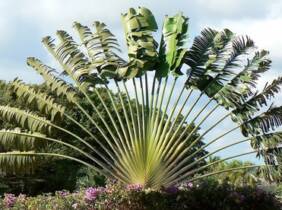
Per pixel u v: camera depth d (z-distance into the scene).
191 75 17.06
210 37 17.23
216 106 16.92
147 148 16.56
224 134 16.86
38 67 17.83
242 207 17.03
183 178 16.67
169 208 16.22
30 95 17.38
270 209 17.52
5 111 17.19
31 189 32.62
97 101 32.19
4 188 31.55
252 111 16.69
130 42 17.06
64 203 16.22
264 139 16.64
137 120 16.80
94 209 15.96
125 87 17.09
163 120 16.67
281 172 16.44
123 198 16.00
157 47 17.12
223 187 17.23
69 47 17.66
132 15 17.22
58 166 32.66
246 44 16.92
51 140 16.94
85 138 32.09
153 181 16.53
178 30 16.88
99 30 17.56
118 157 16.84
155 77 16.92
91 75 17.39
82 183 32.00
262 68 16.70
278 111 16.56
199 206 16.66
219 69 16.97
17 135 16.86
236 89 16.70
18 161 16.78
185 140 16.73
